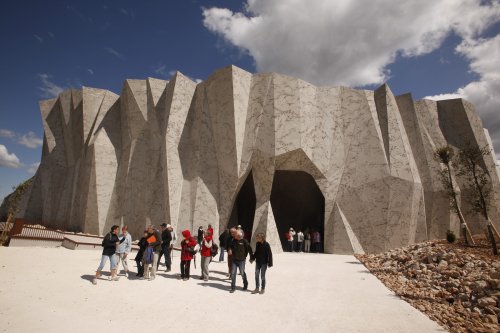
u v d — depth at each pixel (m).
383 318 5.80
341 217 19.28
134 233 21.20
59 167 27.39
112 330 4.78
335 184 20.25
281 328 5.19
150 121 22.44
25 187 26.89
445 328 5.30
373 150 20.20
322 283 8.89
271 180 19.47
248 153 19.77
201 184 19.84
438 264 9.31
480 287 6.81
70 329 4.71
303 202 25.88
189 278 8.92
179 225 19.12
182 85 21.23
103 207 22.48
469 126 22.25
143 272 9.02
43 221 25.81
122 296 6.70
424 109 22.98
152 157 21.61
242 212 26.77
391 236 18.75
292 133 19.61
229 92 19.66
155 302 6.38
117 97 26.45
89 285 7.45
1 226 18.05
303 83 20.67
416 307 6.56
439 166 21.00
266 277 9.62
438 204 20.62
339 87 21.91
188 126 21.09
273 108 19.81
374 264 12.26
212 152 20.53
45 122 28.75
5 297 6.08
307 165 20.19
